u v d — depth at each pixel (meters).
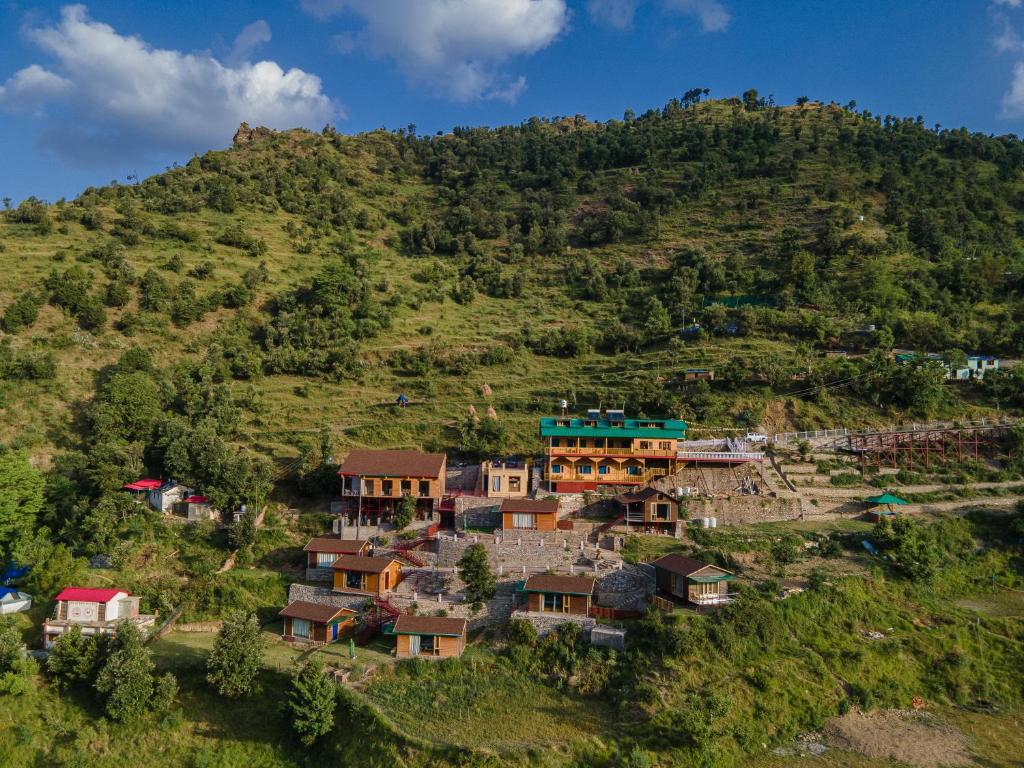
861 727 56.16
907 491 88.69
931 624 66.75
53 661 61.78
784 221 183.50
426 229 196.25
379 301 152.62
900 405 105.06
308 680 57.88
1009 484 89.56
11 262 138.38
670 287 157.25
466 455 103.19
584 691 58.97
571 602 66.88
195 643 68.94
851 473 92.56
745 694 56.97
